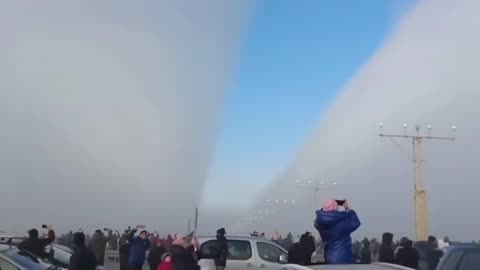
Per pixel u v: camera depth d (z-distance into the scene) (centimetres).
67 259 1644
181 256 1105
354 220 877
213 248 1661
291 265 584
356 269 557
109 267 2658
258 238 1745
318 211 891
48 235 1620
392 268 560
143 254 1939
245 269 1686
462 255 717
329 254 874
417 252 1375
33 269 1102
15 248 1182
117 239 3144
